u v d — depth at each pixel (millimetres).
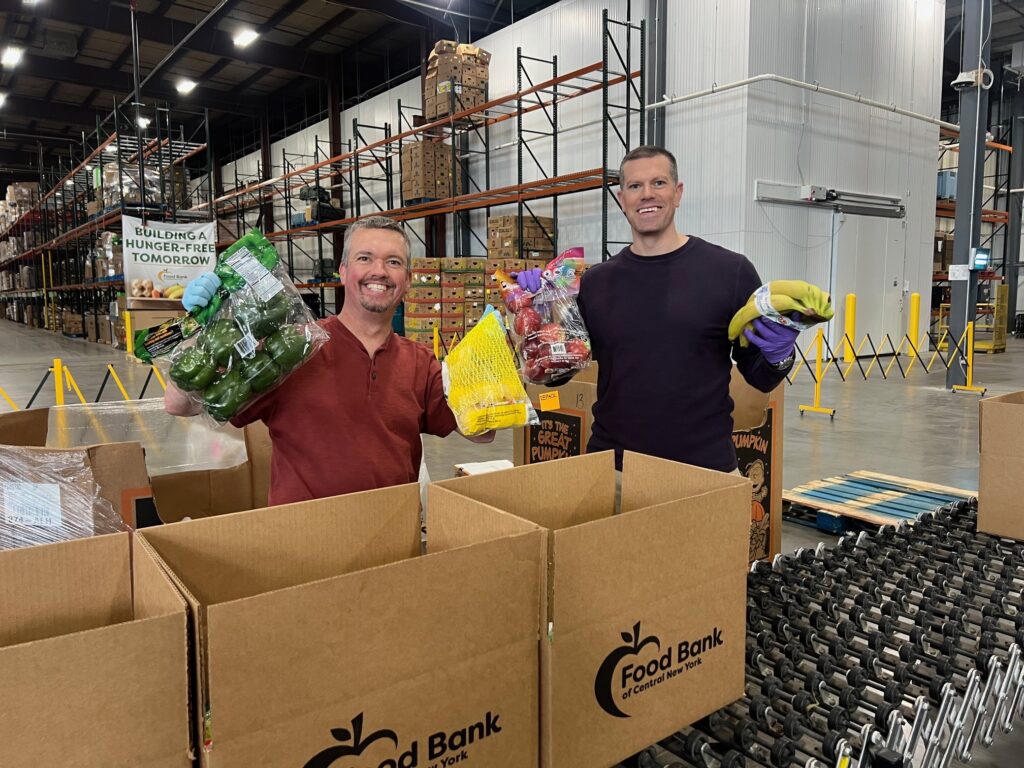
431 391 1853
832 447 5648
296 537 1102
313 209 14492
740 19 9289
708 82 9711
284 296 1493
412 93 14430
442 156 12250
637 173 1872
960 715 1482
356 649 782
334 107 16797
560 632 960
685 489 1318
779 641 1583
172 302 8266
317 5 13906
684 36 9914
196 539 998
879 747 1220
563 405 2865
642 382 1921
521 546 915
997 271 18109
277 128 21766
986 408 2338
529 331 1710
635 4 10312
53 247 18141
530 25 11883
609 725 1043
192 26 14695
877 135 11344
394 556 1224
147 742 691
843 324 11266
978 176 8281
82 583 894
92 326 16484
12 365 11383
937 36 12211
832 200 10492
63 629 883
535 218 10977
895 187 11852
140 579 885
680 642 1133
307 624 744
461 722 884
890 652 1631
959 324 8492
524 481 1307
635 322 1918
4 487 1664
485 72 11930
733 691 1248
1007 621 1798
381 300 1684
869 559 2150
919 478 4730
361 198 16438
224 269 1463
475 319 10742
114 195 11594
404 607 814
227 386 1431
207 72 17719
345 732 785
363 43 15945
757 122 9484
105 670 660
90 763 662
